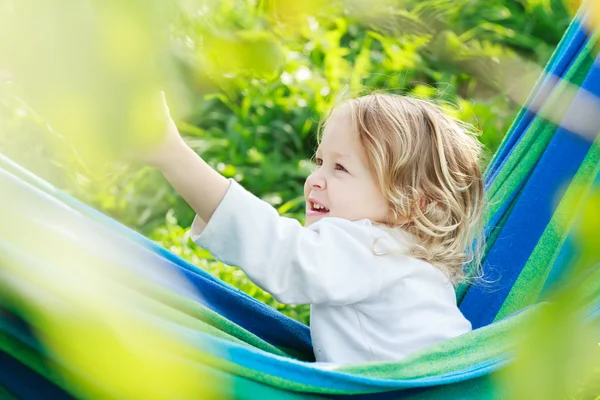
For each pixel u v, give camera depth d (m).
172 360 0.55
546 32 4.64
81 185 3.67
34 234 0.98
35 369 1.24
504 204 2.27
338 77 4.47
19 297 0.58
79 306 0.55
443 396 1.60
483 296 2.18
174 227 3.76
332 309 1.87
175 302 1.70
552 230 2.09
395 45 4.27
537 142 2.27
